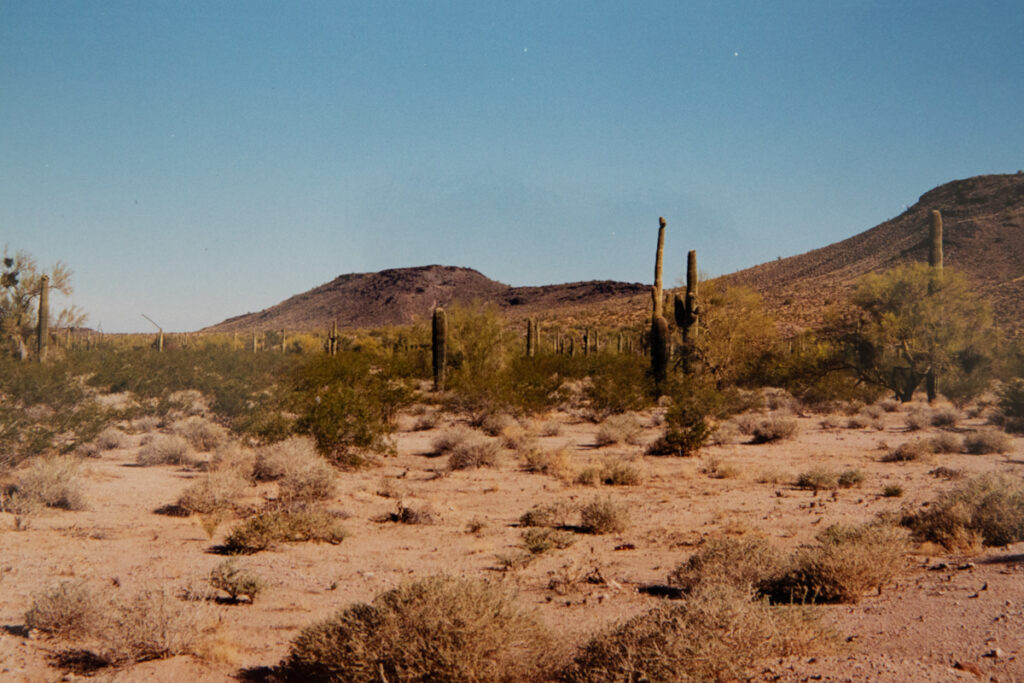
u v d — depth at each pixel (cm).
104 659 604
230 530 1130
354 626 547
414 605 536
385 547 1074
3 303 3559
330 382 3033
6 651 605
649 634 515
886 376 4025
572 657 550
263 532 1044
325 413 1895
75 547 981
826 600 768
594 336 6706
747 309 4525
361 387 2844
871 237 13375
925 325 3866
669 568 956
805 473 1656
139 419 2661
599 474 1716
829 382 3884
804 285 11712
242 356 4081
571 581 854
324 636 554
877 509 1328
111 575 855
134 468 1714
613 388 3216
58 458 1391
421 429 2844
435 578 568
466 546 1087
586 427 3025
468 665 507
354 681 518
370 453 2075
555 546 1078
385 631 524
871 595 768
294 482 1380
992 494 1033
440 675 509
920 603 713
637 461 2053
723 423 2883
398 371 3619
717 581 797
